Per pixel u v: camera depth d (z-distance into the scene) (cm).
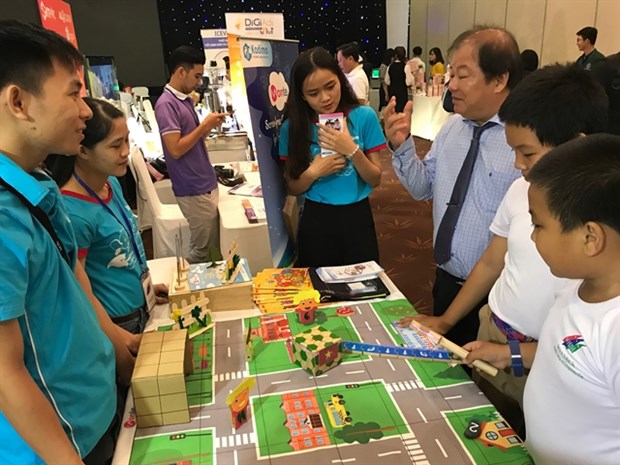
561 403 88
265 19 399
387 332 140
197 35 1098
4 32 84
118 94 447
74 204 130
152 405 106
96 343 104
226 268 160
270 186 205
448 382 118
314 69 187
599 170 75
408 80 855
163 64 1080
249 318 151
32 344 89
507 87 147
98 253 138
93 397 101
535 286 117
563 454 88
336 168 198
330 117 191
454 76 152
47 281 91
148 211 384
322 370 122
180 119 295
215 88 554
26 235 84
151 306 158
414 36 1088
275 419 107
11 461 91
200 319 143
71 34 290
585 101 102
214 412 110
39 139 89
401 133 177
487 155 155
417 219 481
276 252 209
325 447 99
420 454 97
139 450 100
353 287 163
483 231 159
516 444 99
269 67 211
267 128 204
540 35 663
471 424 103
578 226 77
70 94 90
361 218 213
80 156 133
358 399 112
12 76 83
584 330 83
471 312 166
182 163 296
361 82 577
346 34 1193
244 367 126
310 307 146
